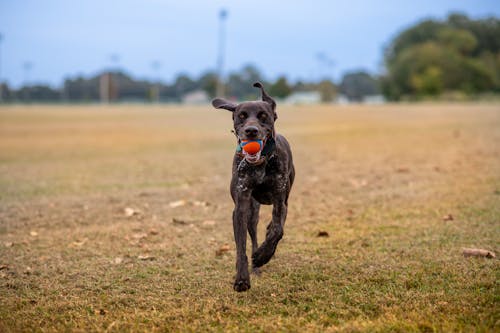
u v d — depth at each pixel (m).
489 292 4.55
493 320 4.00
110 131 23.70
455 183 9.40
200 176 11.04
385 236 6.47
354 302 4.54
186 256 5.96
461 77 81.56
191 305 4.62
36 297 4.91
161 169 12.07
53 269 5.64
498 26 101.12
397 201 8.28
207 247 6.27
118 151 15.91
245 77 116.50
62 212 8.07
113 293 4.95
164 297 4.82
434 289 4.72
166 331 4.16
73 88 113.75
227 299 4.71
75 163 13.34
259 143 4.73
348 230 6.80
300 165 12.06
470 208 7.56
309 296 4.71
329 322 4.19
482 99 77.62
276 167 5.09
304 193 9.03
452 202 7.99
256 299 4.72
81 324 4.29
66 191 9.64
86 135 21.72
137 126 26.91
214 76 117.00
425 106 48.72
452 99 78.31
